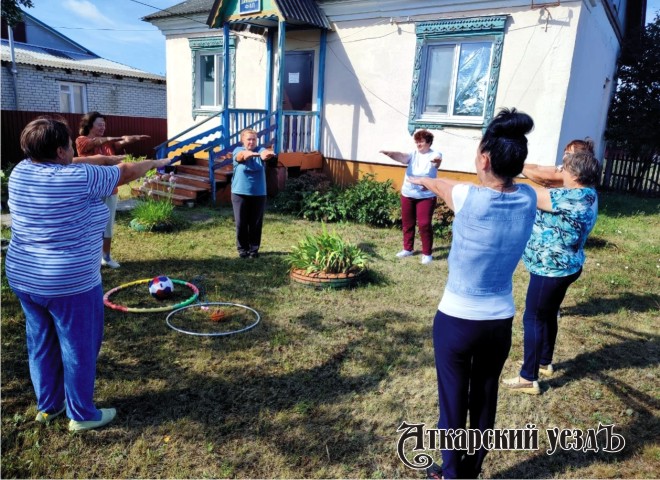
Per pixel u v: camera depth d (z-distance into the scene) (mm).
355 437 3002
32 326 2777
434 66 9414
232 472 2676
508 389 3607
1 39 21547
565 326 4742
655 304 5344
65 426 2951
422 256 6555
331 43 10477
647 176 13445
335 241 5766
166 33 13219
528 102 8430
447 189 2316
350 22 10117
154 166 2889
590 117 11227
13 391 3256
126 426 2988
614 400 3510
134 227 7629
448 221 7949
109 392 3283
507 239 2182
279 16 9469
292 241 7418
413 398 3430
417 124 9570
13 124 14250
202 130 13102
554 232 3232
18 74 18094
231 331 4285
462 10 8789
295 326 4461
